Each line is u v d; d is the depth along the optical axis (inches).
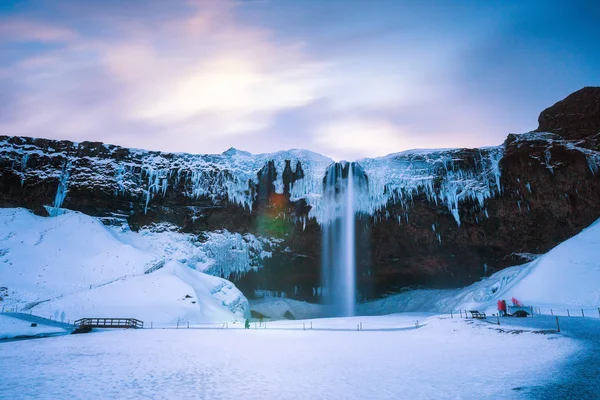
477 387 467.2
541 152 2032.5
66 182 2347.4
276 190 2432.3
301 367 651.5
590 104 2164.1
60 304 1599.4
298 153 2534.5
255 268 2534.5
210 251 2426.2
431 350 799.1
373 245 2465.6
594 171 1927.9
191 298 1748.3
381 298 2645.2
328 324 1642.5
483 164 2271.2
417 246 2422.5
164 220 2497.5
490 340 863.1
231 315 1916.8
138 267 1973.4
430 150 2458.2
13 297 1648.6
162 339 1074.7
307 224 2461.9
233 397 464.4
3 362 716.7
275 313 2452.0
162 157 2536.9
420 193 2298.2
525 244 2188.7
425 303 2370.8
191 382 547.5
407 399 433.4
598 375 482.6
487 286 1972.2
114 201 2412.6
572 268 1493.6
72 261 1959.9
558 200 2022.6
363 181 2380.7
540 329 882.1
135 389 508.4
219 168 2486.5
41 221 2192.4
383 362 680.4
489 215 2217.0
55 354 812.0
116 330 1342.3
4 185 2260.1
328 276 2586.1
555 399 389.4
